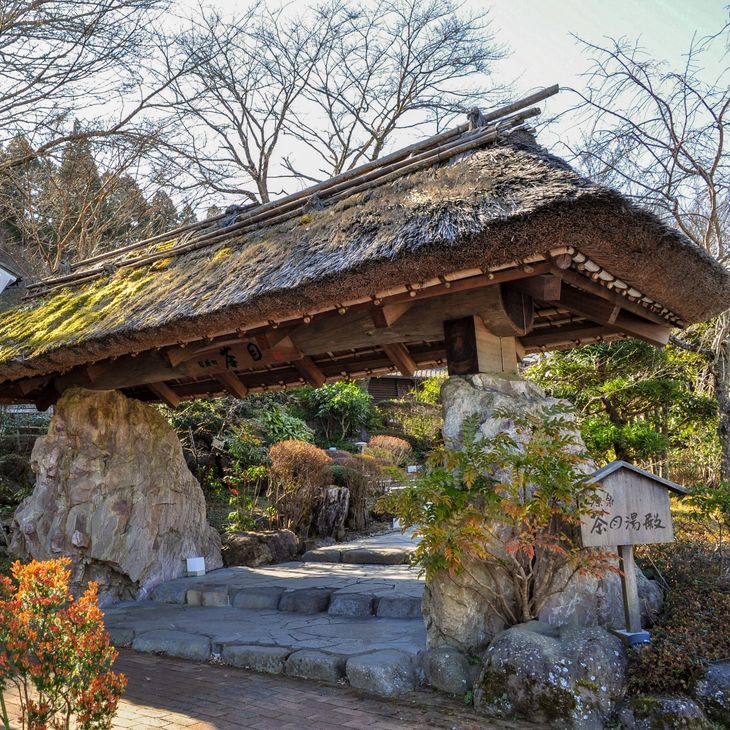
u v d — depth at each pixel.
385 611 6.08
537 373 10.13
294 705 4.10
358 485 12.19
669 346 9.98
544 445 4.18
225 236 6.41
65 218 13.98
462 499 4.19
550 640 3.93
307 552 9.59
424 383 13.75
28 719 2.95
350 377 6.98
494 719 3.76
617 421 9.90
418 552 4.35
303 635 5.40
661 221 3.72
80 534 7.11
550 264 3.82
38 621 3.05
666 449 9.74
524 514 4.01
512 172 4.09
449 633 4.45
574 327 5.73
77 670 2.98
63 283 8.25
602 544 4.18
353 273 4.17
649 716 3.54
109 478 7.45
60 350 6.11
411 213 4.34
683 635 4.04
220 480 12.73
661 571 5.23
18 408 14.02
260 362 6.00
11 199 13.52
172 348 6.19
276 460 10.82
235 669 5.00
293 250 5.09
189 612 6.69
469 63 15.84
